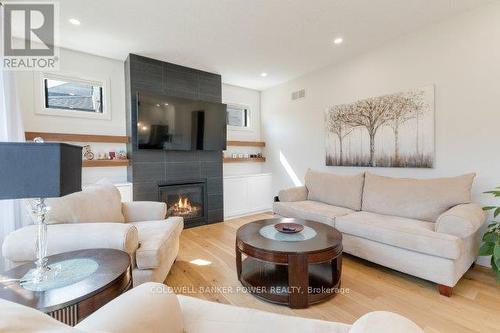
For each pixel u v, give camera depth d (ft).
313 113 13.65
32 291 3.39
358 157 11.43
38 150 3.35
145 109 11.14
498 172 7.74
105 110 11.51
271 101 16.43
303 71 13.51
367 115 10.98
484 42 7.87
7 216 7.64
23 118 9.78
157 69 11.82
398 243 7.09
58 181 3.44
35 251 5.10
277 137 16.07
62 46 10.32
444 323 5.34
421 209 8.24
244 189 15.38
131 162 11.35
